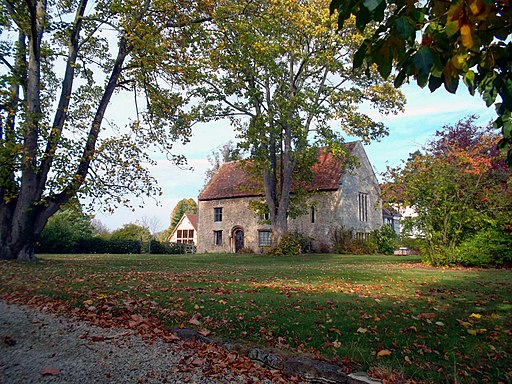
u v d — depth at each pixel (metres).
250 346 5.38
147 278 10.61
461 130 27.25
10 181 15.27
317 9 24.81
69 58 16.34
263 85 26.31
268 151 27.67
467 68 2.79
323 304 7.50
